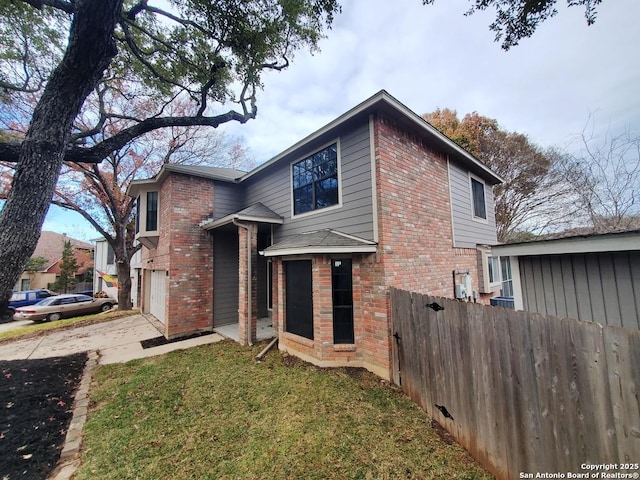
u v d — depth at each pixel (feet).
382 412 12.48
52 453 10.57
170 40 17.62
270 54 17.92
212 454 10.05
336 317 17.93
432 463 9.30
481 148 58.03
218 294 29.99
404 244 18.48
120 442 10.89
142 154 48.16
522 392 7.75
